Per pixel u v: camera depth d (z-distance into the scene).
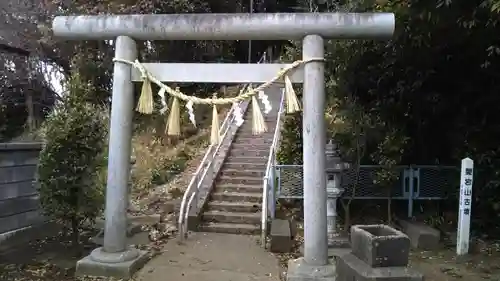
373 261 3.90
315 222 5.48
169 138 14.09
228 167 10.66
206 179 9.65
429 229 7.56
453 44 7.32
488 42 6.88
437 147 9.22
